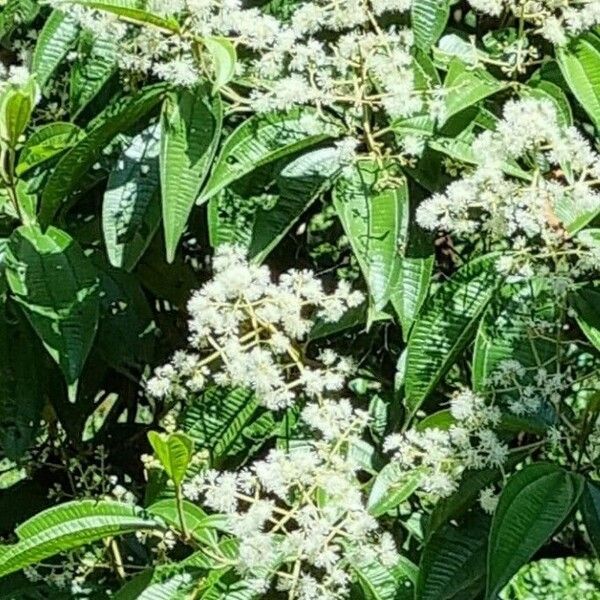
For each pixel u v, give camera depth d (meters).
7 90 1.05
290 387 1.02
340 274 1.20
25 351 1.12
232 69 0.98
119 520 1.01
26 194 1.09
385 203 1.03
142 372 1.22
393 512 1.10
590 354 1.11
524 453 1.03
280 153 1.02
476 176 1.00
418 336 1.03
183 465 0.96
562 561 1.51
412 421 1.10
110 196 1.07
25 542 0.99
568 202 1.00
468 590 1.04
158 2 1.00
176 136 1.02
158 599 1.01
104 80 1.11
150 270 1.17
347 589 1.01
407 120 1.04
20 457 1.14
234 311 0.99
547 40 1.11
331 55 1.11
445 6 1.07
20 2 1.20
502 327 1.03
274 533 0.99
